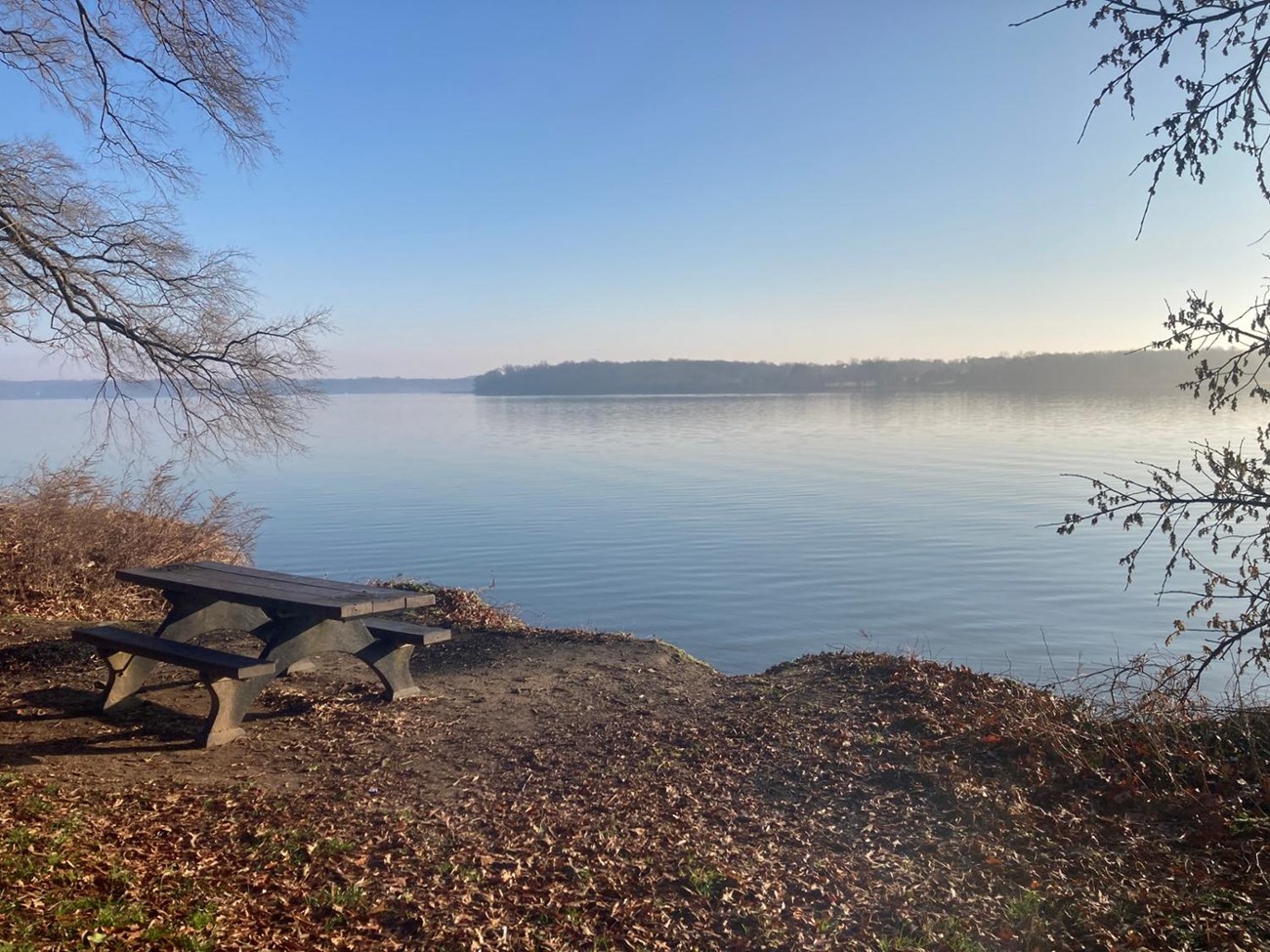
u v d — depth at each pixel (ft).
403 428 337.93
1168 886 11.97
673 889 12.69
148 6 30.42
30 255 34.06
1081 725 17.56
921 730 18.40
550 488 156.46
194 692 21.70
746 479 170.50
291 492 145.59
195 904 11.57
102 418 39.19
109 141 34.19
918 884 12.62
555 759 17.72
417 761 17.54
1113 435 238.27
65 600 30.63
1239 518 12.25
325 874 12.89
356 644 20.54
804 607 73.51
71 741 17.99
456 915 11.87
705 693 22.25
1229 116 11.16
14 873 11.48
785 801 15.64
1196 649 46.55
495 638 27.66
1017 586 82.38
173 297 37.63
